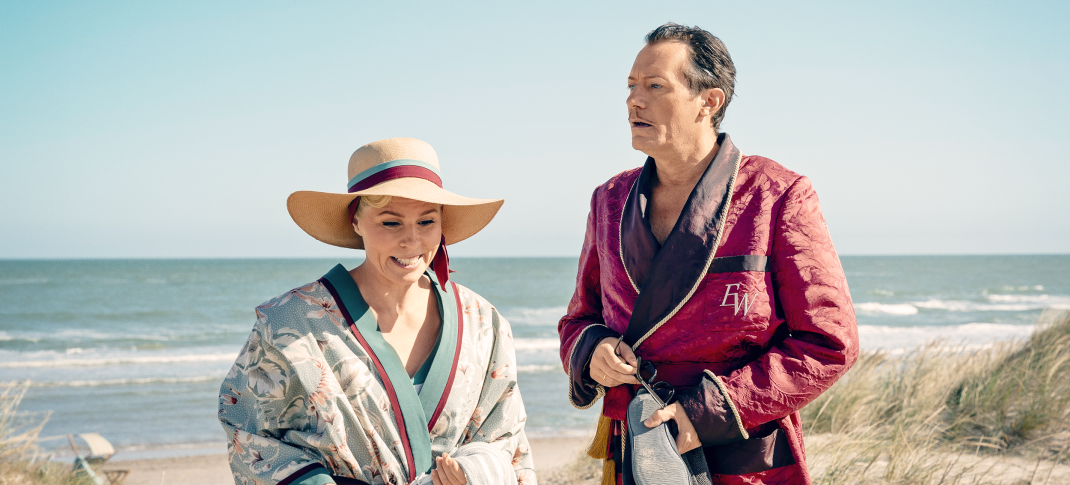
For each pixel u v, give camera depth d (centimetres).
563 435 1104
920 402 648
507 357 214
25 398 1585
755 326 195
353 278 206
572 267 10581
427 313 209
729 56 209
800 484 197
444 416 197
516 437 212
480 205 214
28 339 2997
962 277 8019
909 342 2416
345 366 189
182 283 6469
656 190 220
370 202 196
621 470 221
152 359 2305
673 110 201
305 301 194
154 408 1471
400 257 194
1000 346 880
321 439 183
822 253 196
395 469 187
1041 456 523
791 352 191
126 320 3794
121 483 812
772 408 185
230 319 3844
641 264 209
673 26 209
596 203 241
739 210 202
